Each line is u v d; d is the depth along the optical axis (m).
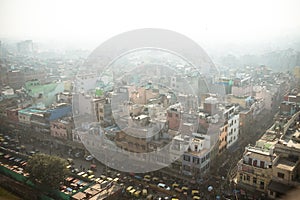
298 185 35.28
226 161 50.66
